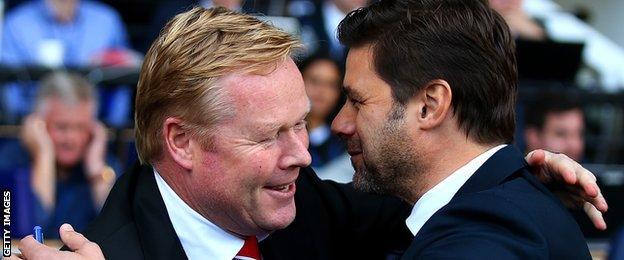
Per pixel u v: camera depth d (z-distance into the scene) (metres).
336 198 1.79
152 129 1.49
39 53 4.54
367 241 1.81
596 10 6.96
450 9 1.54
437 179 1.54
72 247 1.43
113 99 4.01
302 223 1.70
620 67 5.70
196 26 1.44
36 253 1.40
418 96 1.53
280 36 1.45
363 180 1.60
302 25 4.79
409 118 1.53
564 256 1.44
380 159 1.55
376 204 1.82
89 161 3.43
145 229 1.51
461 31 1.52
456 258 1.33
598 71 5.68
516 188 1.49
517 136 4.06
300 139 1.49
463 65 1.51
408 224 1.56
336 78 3.76
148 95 1.47
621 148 4.89
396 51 1.53
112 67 4.00
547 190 1.55
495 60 1.54
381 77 1.54
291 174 1.47
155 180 1.55
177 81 1.44
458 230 1.40
